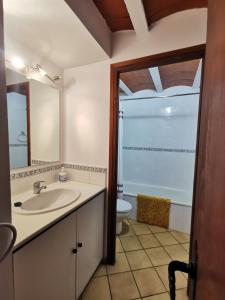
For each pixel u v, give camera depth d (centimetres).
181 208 239
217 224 38
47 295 102
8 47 130
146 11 132
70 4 102
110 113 167
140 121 308
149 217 258
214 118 44
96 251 165
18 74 140
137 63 153
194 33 133
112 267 175
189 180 276
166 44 142
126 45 157
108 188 175
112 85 164
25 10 104
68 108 189
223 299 33
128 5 119
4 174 56
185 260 186
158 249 204
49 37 131
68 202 128
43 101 165
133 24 139
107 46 154
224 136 36
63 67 182
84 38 131
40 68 150
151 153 303
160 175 298
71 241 122
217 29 45
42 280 97
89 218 147
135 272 169
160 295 146
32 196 139
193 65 189
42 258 96
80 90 181
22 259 84
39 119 162
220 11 42
